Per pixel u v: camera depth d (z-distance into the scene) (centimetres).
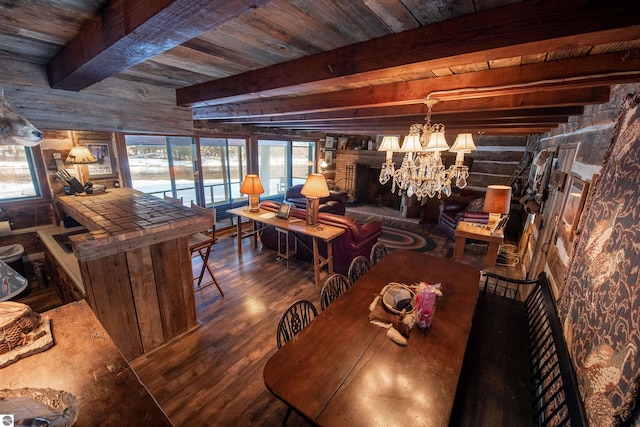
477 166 620
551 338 179
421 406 116
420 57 113
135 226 218
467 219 458
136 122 209
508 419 141
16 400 88
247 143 588
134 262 215
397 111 286
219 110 338
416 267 245
